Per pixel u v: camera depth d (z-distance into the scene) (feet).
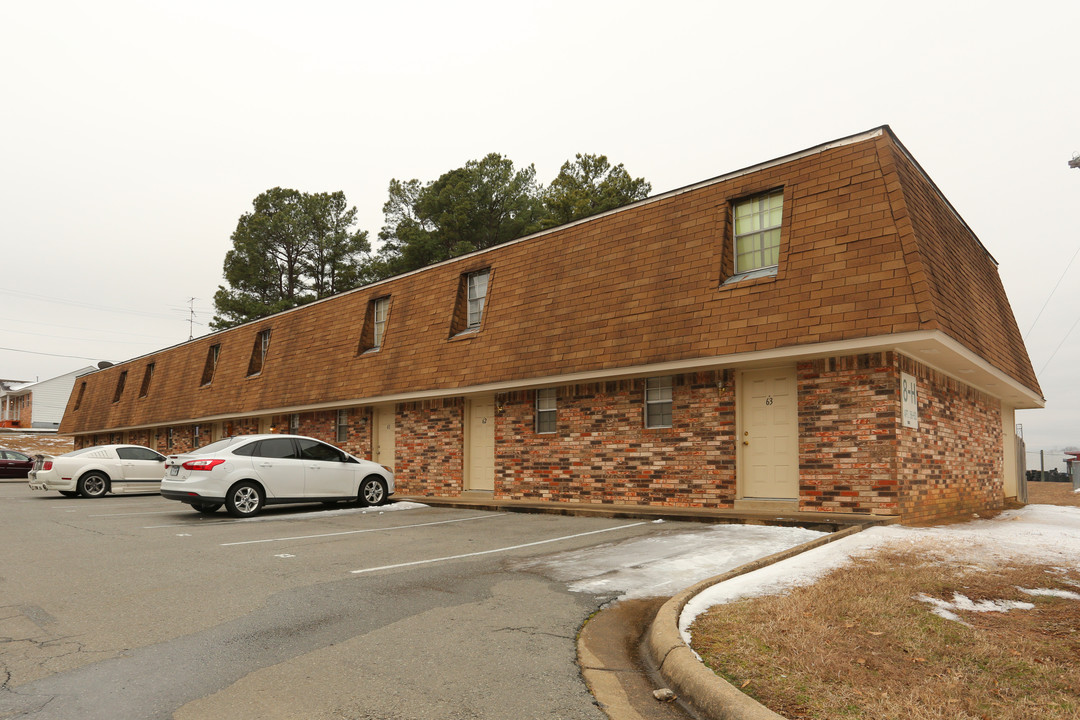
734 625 16.84
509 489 54.03
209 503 44.62
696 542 30.45
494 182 118.21
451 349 58.23
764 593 20.02
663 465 44.57
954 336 36.14
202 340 101.81
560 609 20.03
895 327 33.91
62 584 23.49
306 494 46.98
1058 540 28.89
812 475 38.09
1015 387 52.70
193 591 22.29
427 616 19.27
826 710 12.06
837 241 37.65
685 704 13.46
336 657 15.85
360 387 65.98
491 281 57.72
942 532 31.07
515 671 15.07
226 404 87.40
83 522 41.93
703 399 42.98
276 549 30.55
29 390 204.64
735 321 40.06
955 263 42.86
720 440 41.96
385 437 67.56
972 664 14.38
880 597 19.20
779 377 40.81
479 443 57.88
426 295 64.03
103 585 23.27
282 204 140.77
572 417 50.01
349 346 70.59
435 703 13.28
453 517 43.60
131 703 13.20
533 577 24.21
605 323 46.96
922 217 38.58
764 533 32.58
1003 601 19.38
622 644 17.10
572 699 13.60
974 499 49.83
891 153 37.45
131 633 17.75
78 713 12.71
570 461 49.83
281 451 46.68
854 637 16.06
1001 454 61.05
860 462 36.47
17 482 102.53
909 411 37.65
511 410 54.54
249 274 135.23
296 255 140.26
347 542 32.60
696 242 44.24
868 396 36.47
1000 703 12.38
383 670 15.03
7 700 13.32
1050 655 14.98
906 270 34.68
